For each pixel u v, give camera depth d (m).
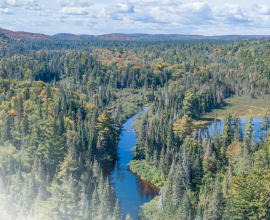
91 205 78.56
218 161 103.12
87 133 129.38
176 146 125.06
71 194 67.50
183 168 96.25
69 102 177.75
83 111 174.38
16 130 125.69
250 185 63.03
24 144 108.81
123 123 193.00
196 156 105.44
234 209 65.25
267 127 120.38
